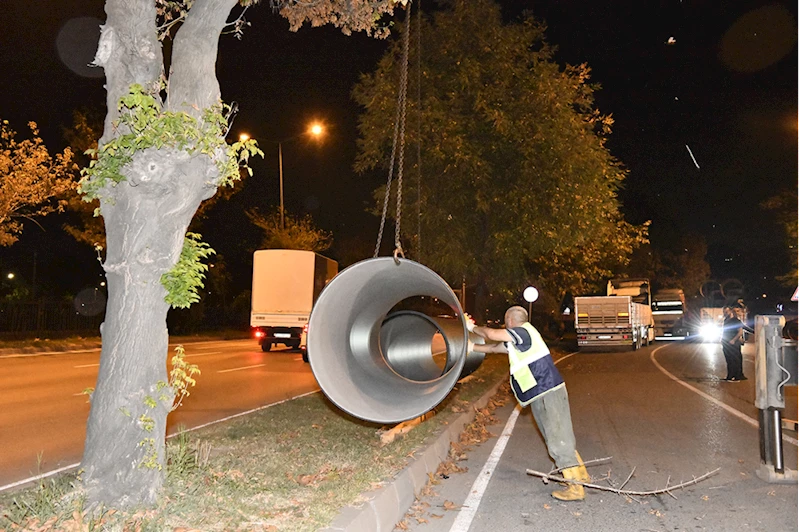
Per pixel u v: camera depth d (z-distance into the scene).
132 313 5.94
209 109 6.03
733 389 16.89
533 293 19.52
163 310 6.11
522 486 8.05
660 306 50.25
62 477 6.65
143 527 5.21
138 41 6.10
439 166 18.02
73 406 13.05
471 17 17.70
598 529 6.54
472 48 18.02
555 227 18.22
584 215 18.44
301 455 8.23
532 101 17.73
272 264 27.78
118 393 5.87
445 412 11.52
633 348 34.28
